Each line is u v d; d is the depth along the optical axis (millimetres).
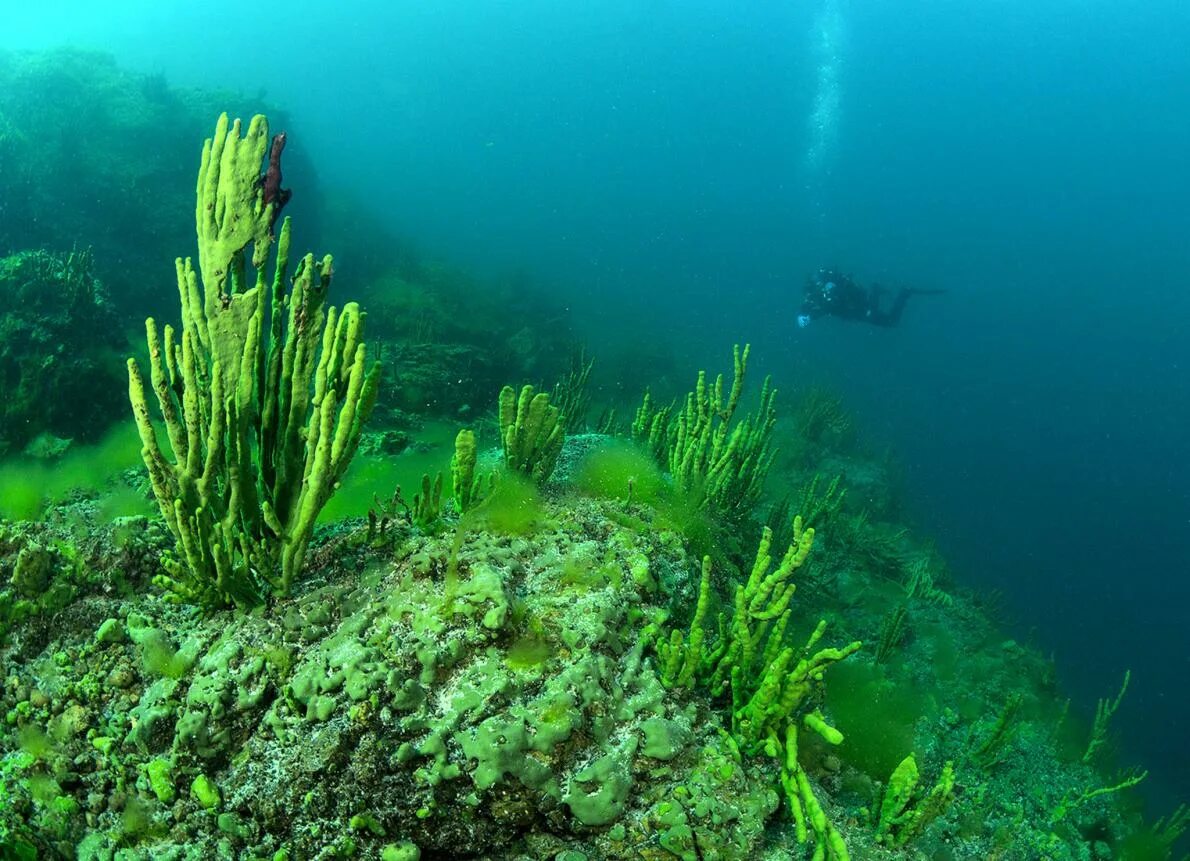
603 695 2375
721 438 4203
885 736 3314
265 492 2650
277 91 70812
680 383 19719
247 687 2322
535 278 33312
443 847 2191
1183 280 107000
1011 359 75875
